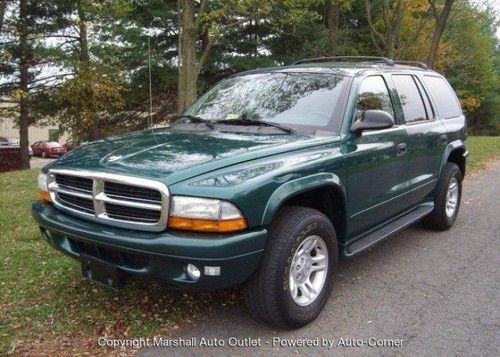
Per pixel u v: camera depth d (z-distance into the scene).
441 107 6.03
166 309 3.82
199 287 3.08
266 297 3.32
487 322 3.77
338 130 3.99
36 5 20.03
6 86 21.73
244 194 3.04
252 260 3.12
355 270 4.80
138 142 3.80
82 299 3.93
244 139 3.74
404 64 6.01
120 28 20.39
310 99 4.29
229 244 2.98
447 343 3.46
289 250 3.34
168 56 23.08
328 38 22.06
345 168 3.85
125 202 3.16
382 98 4.68
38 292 4.04
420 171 5.23
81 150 3.87
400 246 5.55
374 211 4.41
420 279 4.58
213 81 22.86
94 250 3.40
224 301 3.97
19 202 7.18
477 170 11.36
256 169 3.23
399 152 4.65
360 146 4.07
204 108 4.75
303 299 3.60
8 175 10.45
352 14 24.22
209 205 2.97
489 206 7.60
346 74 4.45
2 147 26.92
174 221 3.02
